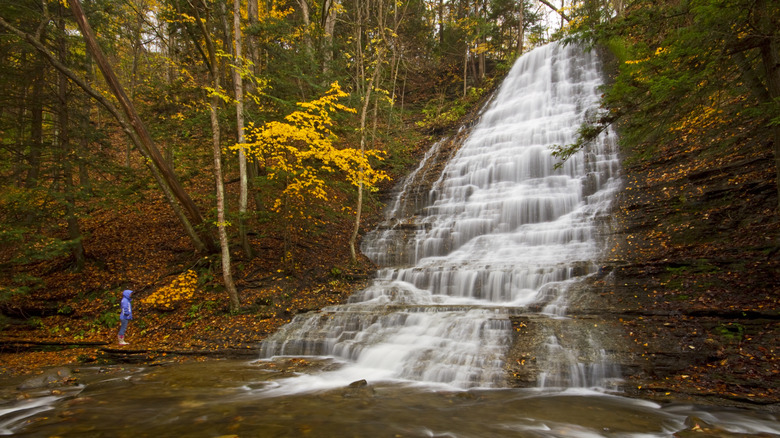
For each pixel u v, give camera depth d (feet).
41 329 37.58
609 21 28.27
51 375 25.59
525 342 26.32
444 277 42.55
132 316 38.27
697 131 47.52
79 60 49.08
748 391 19.25
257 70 53.01
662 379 21.57
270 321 35.91
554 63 86.74
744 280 27.12
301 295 40.91
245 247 45.42
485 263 43.68
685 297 27.81
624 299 29.91
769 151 37.32
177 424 17.85
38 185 41.39
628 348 23.93
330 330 33.04
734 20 23.00
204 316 37.29
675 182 43.45
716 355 21.94
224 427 17.42
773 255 28.04
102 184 47.47
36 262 46.83
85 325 37.65
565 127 66.54
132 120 38.34
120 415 19.07
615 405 19.77
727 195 36.88
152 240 50.93
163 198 62.18
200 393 22.54
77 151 45.39
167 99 53.36
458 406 20.03
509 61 103.65
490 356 25.58
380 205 59.52
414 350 28.09
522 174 61.00
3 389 23.97
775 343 21.56
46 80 46.03
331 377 25.90
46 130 60.29
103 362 30.27
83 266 45.57
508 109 82.69
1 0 37.73
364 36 83.82
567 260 39.96
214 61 37.52
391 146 66.33
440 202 62.54
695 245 33.76
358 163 43.86
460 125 88.74
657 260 33.30
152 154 39.91
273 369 27.61
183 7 43.11
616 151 55.06
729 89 27.81
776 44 23.91
